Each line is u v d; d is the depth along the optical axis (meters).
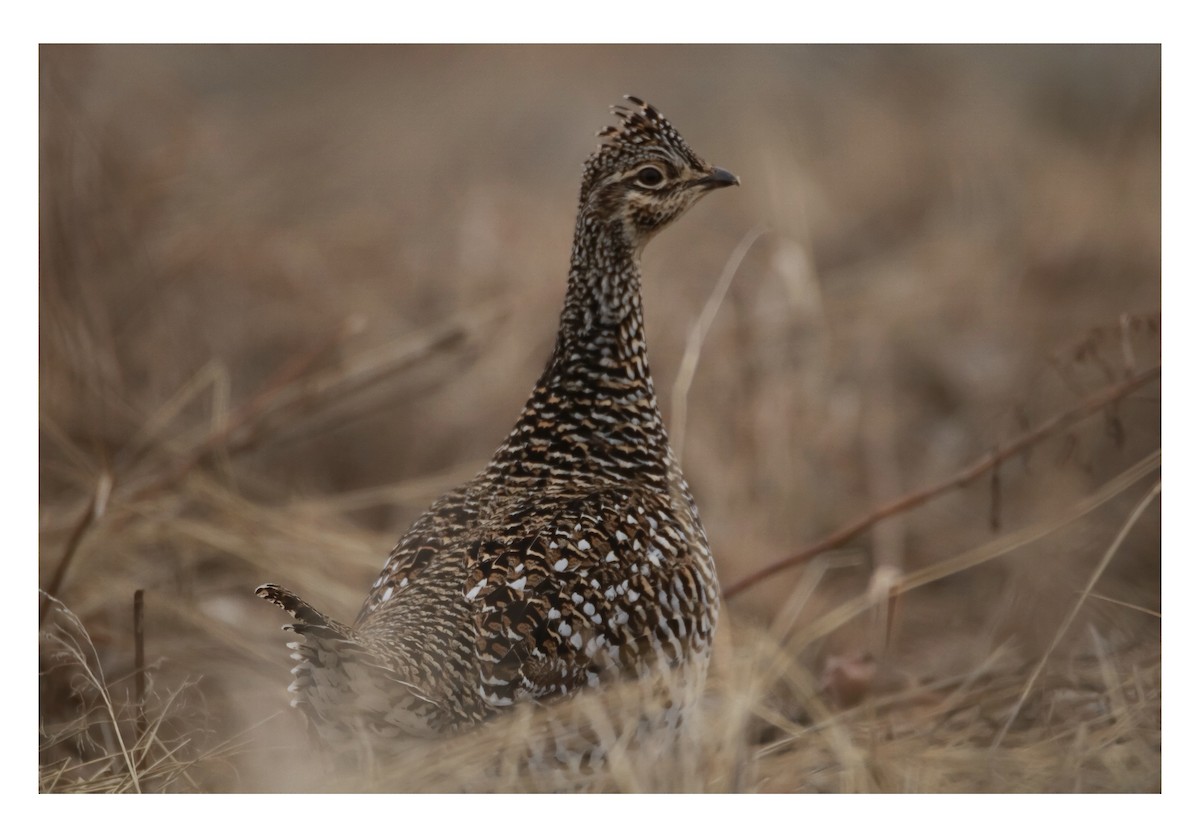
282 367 27.98
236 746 16.22
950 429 26.73
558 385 16.03
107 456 19.94
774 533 23.69
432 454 26.56
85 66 31.53
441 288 30.22
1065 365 24.03
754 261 31.20
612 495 14.81
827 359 26.09
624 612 13.92
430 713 12.87
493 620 13.45
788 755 15.83
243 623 20.05
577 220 16.53
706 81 47.66
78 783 15.52
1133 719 15.76
